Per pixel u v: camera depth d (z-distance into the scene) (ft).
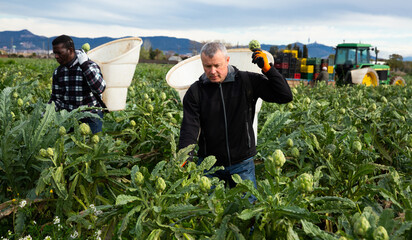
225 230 6.53
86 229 9.62
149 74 55.57
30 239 8.60
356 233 5.23
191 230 7.32
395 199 7.41
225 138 10.02
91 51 18.61
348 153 11.10
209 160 8.55
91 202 10.13
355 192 10.03
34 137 10.22
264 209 6.50
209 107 9.87
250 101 10.05
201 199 8.09
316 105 17.11
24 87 21.08
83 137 9.91
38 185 8.95
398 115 15.17
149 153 13.05
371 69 60.59
